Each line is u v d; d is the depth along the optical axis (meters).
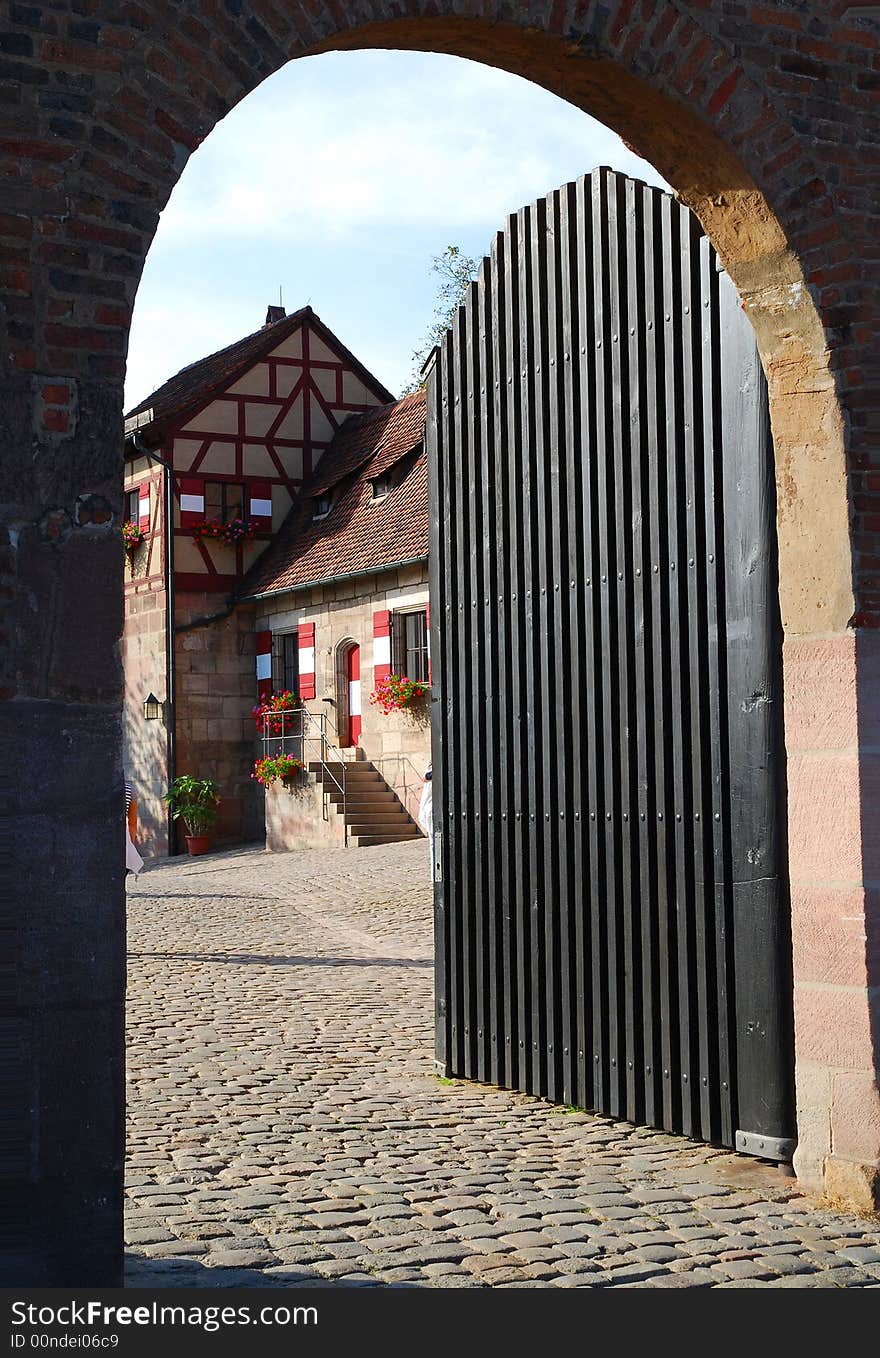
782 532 6.01
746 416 6.27
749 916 6.23
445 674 8.41
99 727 4.30
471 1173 5.98
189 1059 8.58
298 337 29.95
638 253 6.99
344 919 16.55
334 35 4.87
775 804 6.13
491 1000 7.89
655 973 6.79
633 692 6.98
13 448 4.25
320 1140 6.57
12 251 4.29
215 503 29.09
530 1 5.22
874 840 5.70
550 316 7.61
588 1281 4.65
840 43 5.92
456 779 8.30
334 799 24.83
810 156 5.81
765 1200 5.64
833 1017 5.73
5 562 4.22
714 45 5.61
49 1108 4.17
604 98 5.67
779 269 5.87
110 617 4.34
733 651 6.33
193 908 17.95
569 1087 7.32
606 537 7.15
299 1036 9.41
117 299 4.43
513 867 7.79
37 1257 4.13
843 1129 5.64
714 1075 6.44
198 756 28.53
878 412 5.83
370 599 25.30
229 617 28.91
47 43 4.38
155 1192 5.65
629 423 7.02
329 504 28.33
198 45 4.61
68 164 4.38
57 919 4.21
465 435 8.30
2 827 4.16
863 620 5.75
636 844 6.92
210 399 29.02
